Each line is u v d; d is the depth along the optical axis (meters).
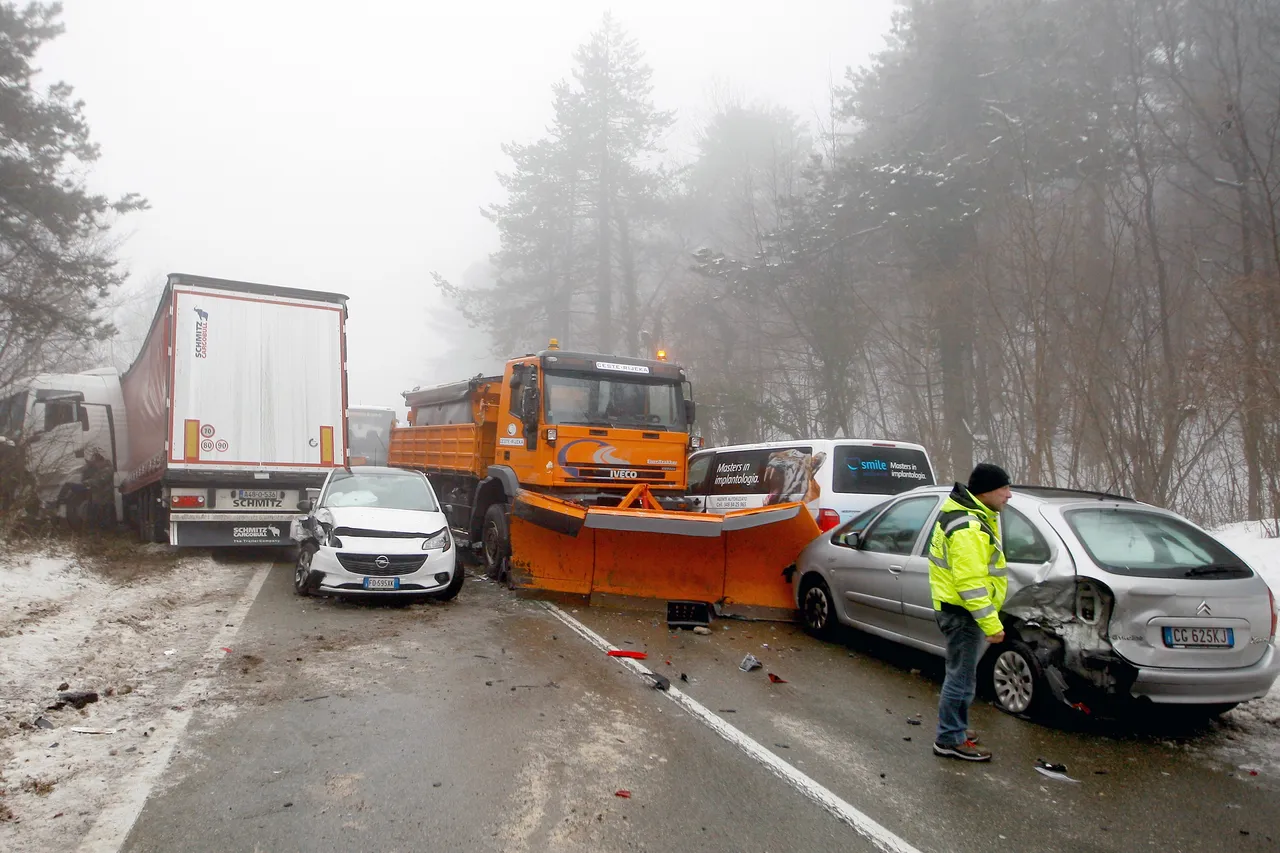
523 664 7.16
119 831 4.00
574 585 9.71
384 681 6.54
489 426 12.49
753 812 4.44
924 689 6.92
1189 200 21.33
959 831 4.31
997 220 22.25
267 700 6.02
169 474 12.16
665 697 6.41
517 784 4.67
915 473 10.48
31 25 19.67
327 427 13.21
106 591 10.12
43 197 18.59
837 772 5.05
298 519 10.34
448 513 13.81
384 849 3.89
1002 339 21.25
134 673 6.64
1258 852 4.18
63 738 5.19
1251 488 14.52
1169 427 15.78
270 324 12.98
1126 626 5.61
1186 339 18.09
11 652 6.89
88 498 15.98
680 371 11.67
